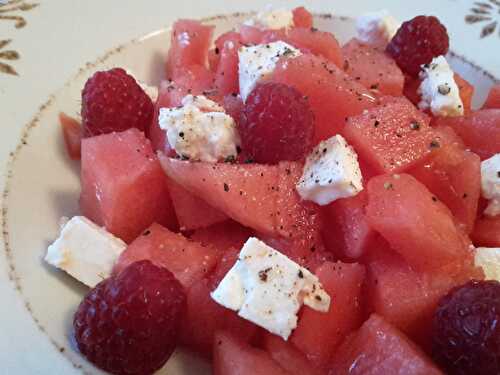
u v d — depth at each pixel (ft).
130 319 0.29
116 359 0.29
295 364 0.31
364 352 0.30
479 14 0.54
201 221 0.35
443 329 0.30
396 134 0.35
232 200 0.33
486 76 0.51
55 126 0.41
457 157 0.36
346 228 0.34
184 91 0.41
